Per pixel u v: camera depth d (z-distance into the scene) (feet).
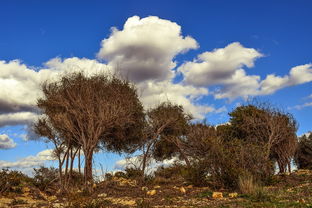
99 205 41.83
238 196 48.39
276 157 110.52
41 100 73.51
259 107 110.42
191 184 66.59
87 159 62.85
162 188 63.52
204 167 63.87
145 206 41.93
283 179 67.00
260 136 103.91
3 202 49.93
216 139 66.69
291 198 43.60
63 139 68.54
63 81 75.82
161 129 93.76
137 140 94.84
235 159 61.67
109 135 92.02
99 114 65.67
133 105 82.17
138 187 65.26
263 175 62.13
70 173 66.03
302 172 81.30
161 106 101.50
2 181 57.77
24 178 67.26
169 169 83.56
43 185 64.44
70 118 67.41
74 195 44.55
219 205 40.63
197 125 83.87
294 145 106.93
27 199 54.29
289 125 107.14
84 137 64.64
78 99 67.51
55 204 47.88
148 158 75.41
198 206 41.11
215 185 60.90
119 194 57.06
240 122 109.19
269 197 44.29
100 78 77.51
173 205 43.39
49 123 69.10
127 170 80.79
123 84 81.41
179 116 100.83
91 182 61.98
